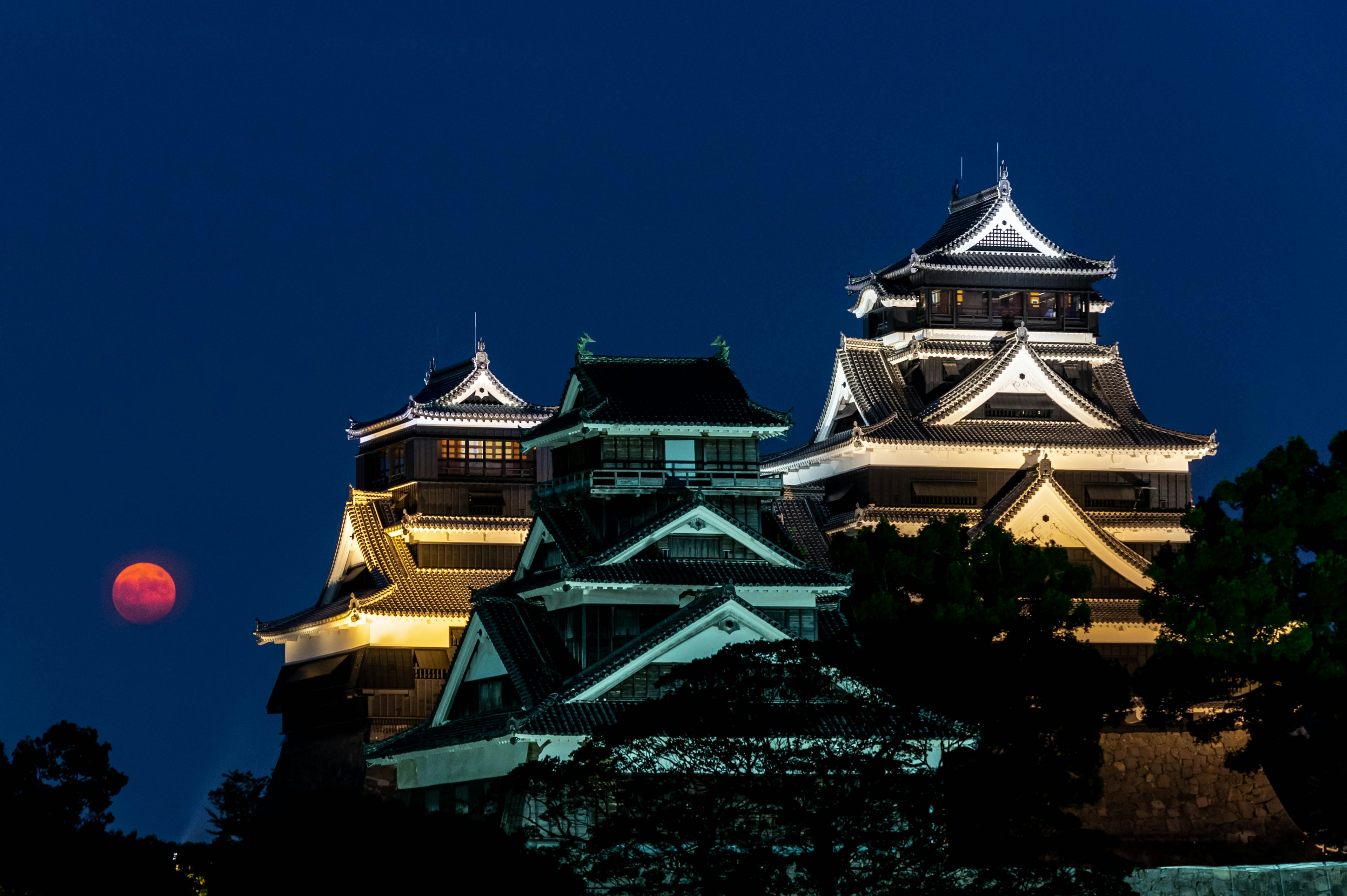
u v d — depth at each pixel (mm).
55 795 98062
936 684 97375
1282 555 124438
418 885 84125
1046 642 106312
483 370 170250
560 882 87062
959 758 95688
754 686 90938
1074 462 164125
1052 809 96688
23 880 94062
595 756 91188
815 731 90125
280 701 166375
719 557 116562
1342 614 119938
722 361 125125
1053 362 172625
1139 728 129750
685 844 88875
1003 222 175750
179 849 99500
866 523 153750
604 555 113250
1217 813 128375
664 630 109500
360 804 88062
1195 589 125500
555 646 114562
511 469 169625
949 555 132000
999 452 161750
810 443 176000
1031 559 129250
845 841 88625
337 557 166500
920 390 170250
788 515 156000
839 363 170500
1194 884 103688
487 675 116625
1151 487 166250
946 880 91500
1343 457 129500
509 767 108688
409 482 167125
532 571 124000
